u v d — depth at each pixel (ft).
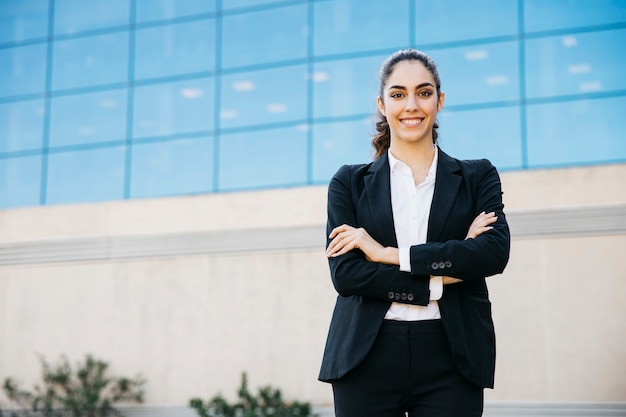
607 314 35.96
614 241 36.40
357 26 46.09
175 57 49.01
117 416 42.42
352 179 9.27
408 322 8.38
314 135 45.52
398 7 45.50
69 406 42.04
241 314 41.45
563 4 42.88
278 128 46.19
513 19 43.47
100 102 49.78
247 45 47.80
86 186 48.85
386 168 9.05
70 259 45.03
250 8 48.16
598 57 41.98
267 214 42.24
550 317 36.45
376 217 8.84
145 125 48.60
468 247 8.36
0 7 52.54
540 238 37.17
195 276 42.68
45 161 49.88
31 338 44.80
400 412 8.52
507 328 36.76
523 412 35.94
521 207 37.78
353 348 8.37
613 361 35.53
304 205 41.75
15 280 45.75
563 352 36.04
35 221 46.44
